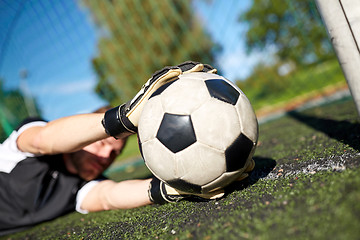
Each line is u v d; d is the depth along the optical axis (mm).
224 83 1173
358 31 938
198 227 992
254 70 8703
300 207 856
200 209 1203
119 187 1751
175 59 12312
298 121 3908
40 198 1904
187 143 1065
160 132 1104
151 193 1473
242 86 9117
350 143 1592
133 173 3572
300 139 2430
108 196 1785
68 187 1941
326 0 992
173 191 1345
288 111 5922
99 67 10258
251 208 997
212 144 1061
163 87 1193
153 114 1142
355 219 688
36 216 1896
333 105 4430
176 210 1314
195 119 1064
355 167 1081
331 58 10156
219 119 1072
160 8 12289
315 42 8305
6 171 1848
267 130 3949
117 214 1693
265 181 1337
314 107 5043
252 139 1151
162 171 1138
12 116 6156
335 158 1368
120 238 1188
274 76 8891
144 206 1639
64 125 1487
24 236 1799
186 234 960
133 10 12281
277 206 928
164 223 1185
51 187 1928
